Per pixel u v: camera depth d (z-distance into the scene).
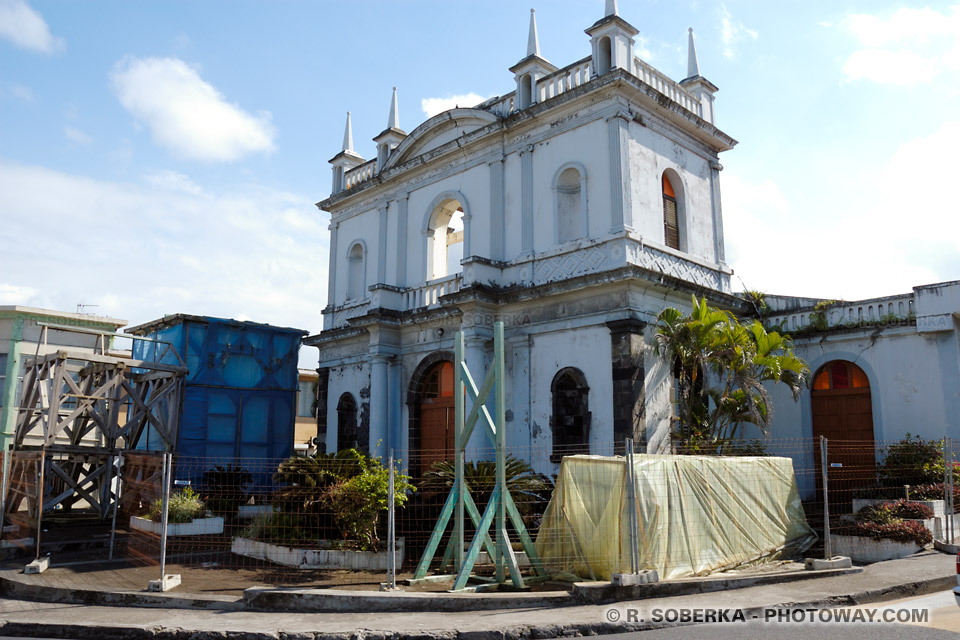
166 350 21.34
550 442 16.39
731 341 14.37
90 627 7.92
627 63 16.72
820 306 17.69
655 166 17.20
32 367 17.36
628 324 15.17
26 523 12.85
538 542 11.25
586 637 7.39
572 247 16.58
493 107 19.47
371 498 11.55
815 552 12.10
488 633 7.43
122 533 15.16
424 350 19.70
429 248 20.56
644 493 9.94
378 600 8.70
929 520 12.43
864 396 16.91
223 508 17.20
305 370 32.44
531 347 17.19
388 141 22.81
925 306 15.77
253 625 7.87
